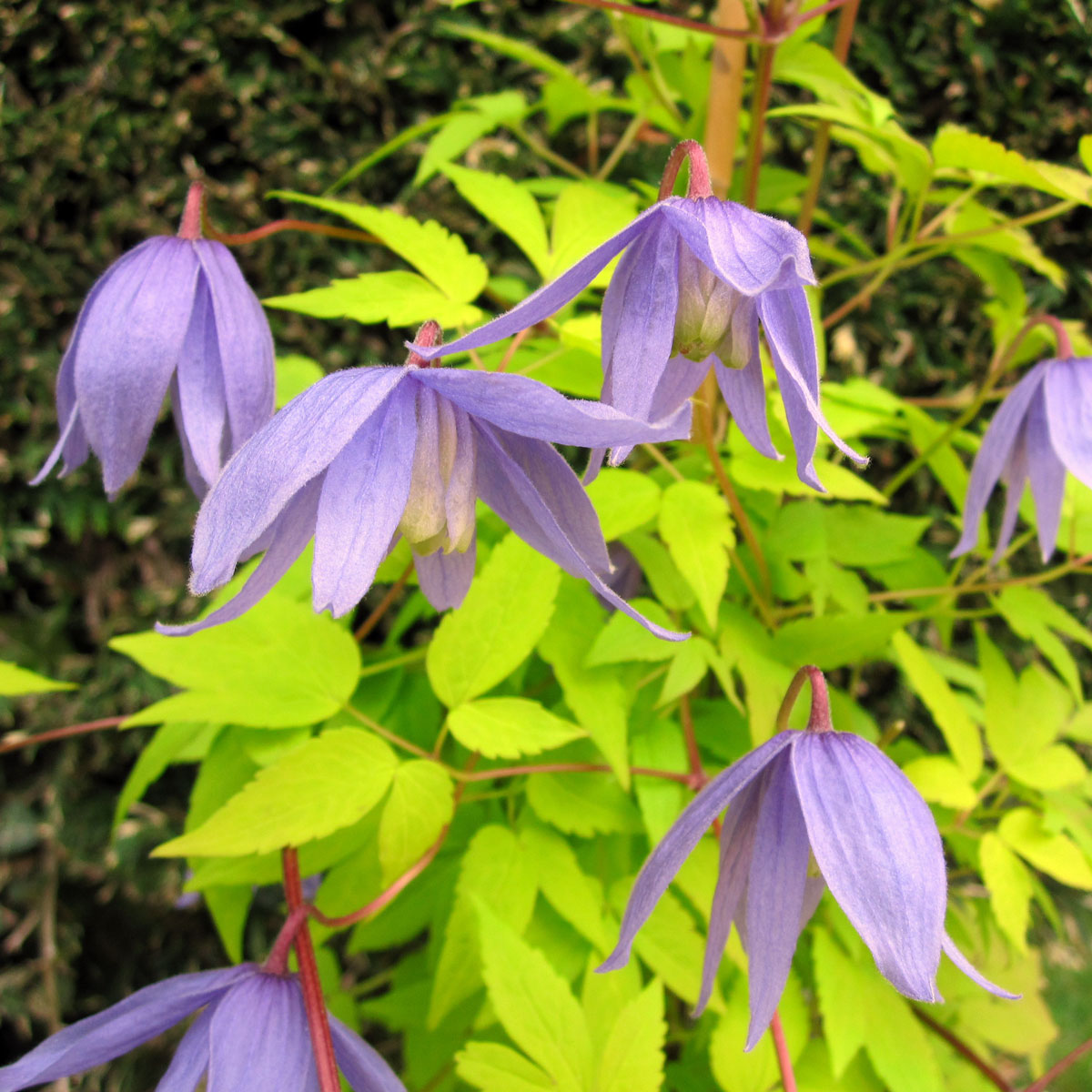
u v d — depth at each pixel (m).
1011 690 0.28
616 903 0.25
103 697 0.44
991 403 0.43
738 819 0.20
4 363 0.42
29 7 0.40
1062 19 0.39
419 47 0.42
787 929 0.19
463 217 0.44
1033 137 0.41
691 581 0.24
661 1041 0.21
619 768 0.24
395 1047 0.46
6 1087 0.19
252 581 0.17
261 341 0.22
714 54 0.29
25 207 0.42
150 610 0.45
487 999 0.24
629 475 0.25
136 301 0.21
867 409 0.29
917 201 0.29
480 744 0.23
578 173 0.35
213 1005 0.20
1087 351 0.30
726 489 0.25
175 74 0.42
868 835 0.17
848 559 0.29
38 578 0.45
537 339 0.28
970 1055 0.29
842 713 0.26
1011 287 0.31
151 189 0.43
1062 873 0.26
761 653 0.26
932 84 0.42
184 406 0.21
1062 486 0.25
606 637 0.24
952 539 0.44
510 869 0.24
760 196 0.33
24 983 0.44
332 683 0.24
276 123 0.43
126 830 0.44
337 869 0.25
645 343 0.18
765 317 0.17
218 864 0.24
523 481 0.17
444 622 0.23
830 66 0.29
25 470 0.43
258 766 0.25
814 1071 0.26
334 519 0.16
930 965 0.17
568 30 0.42
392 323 0.24
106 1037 0.19
